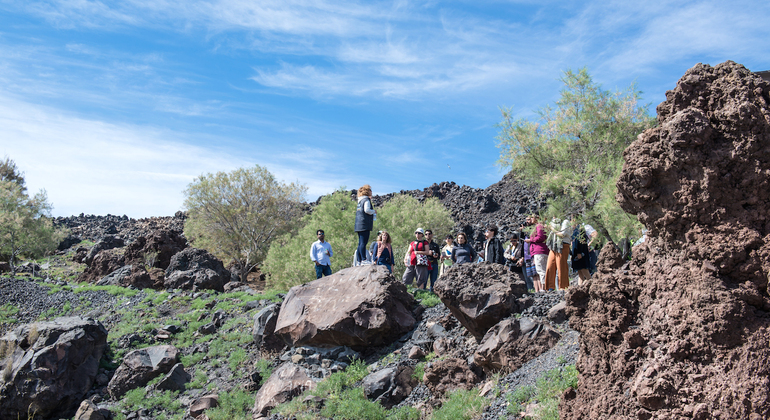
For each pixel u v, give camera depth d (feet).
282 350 30.40
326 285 31.42
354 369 25.90
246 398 26.45
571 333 20.44
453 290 24.90
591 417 11.60
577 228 29.12
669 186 11.47
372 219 37.88
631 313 12.19
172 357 31.04
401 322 28.91
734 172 10.71
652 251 12.14
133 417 26.61
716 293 10.03
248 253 87.56
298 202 94.99
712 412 9.36
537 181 41.29
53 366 28.45
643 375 10.52
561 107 41.86
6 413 26.94
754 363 9.31
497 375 20.27
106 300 45.14
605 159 37.73
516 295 25.30
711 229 10.73
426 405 20.88
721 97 11.14
